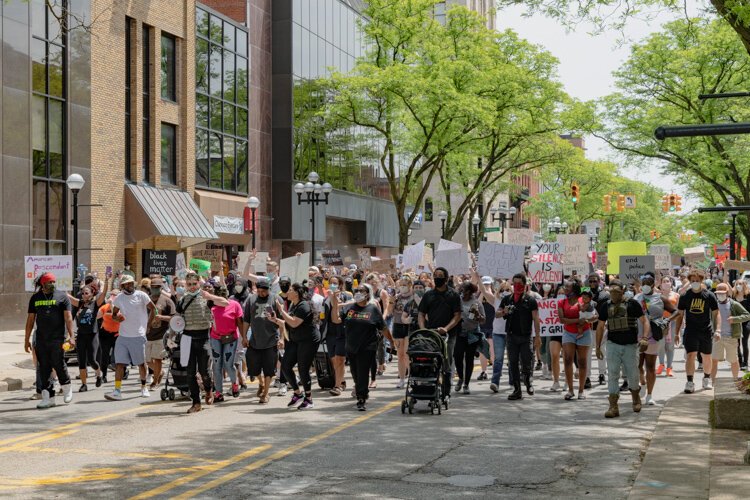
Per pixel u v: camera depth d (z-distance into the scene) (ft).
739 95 54.29
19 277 102.22
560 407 50.21
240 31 154.10
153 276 58.23
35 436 40.04
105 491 29.04
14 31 102.12
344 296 62.08
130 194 121.90
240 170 153.89
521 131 147.95
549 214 282.36
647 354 51.11
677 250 416.26
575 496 28.94
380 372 68.28
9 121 100.94
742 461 33.40
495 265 74.38
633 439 39.50
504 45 145.69
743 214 162.91
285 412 47.91
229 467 32.99
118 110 121.70
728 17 42.57
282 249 171.94
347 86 138.92
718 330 55.47
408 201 230.89
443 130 138.92
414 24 135.03
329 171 182.09
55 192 110.01
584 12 49.65
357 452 36.11
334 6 186.80
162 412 47.88
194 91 138.62
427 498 28.48
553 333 57.16
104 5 118.73
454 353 56.65
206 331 48.32
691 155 137.28
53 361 50.19
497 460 34.68
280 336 55.57
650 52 135.74
